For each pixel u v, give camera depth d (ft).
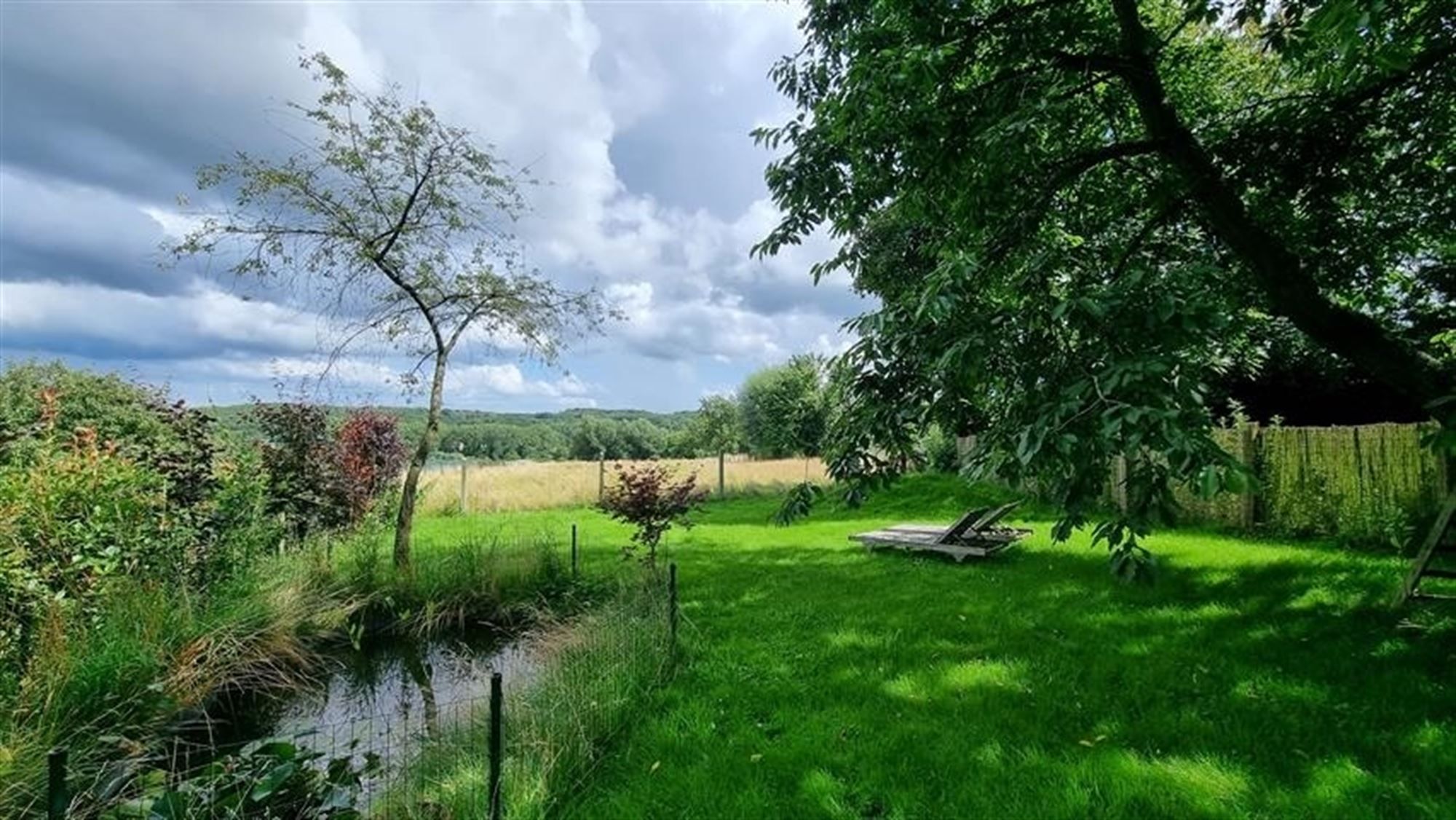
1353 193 20.26
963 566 28.37
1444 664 14.60
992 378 10.41
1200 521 34.47
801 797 10.68
